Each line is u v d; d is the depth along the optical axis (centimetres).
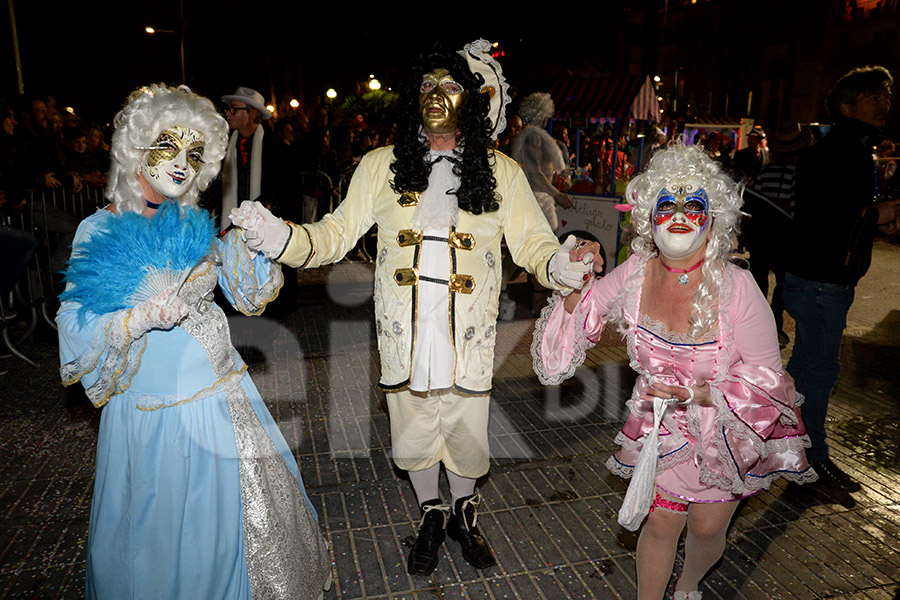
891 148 1245
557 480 343
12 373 477
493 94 258
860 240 331
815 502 329
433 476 282
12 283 407
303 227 242
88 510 309
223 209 462
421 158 249
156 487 195
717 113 3186
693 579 245
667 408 217
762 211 526
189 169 199
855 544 296
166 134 194
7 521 299
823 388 352
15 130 554
